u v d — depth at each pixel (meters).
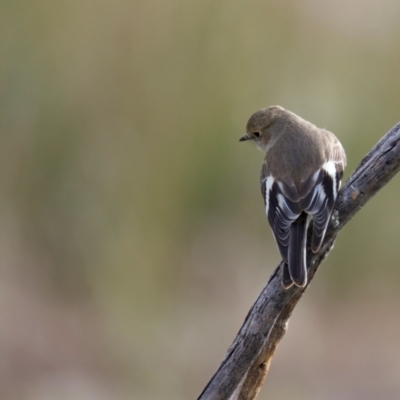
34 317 14.38
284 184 8.03
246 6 15.01
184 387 13.48
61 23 14.55
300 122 9.03
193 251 15.05
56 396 13.08
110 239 14.24
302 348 14.59
